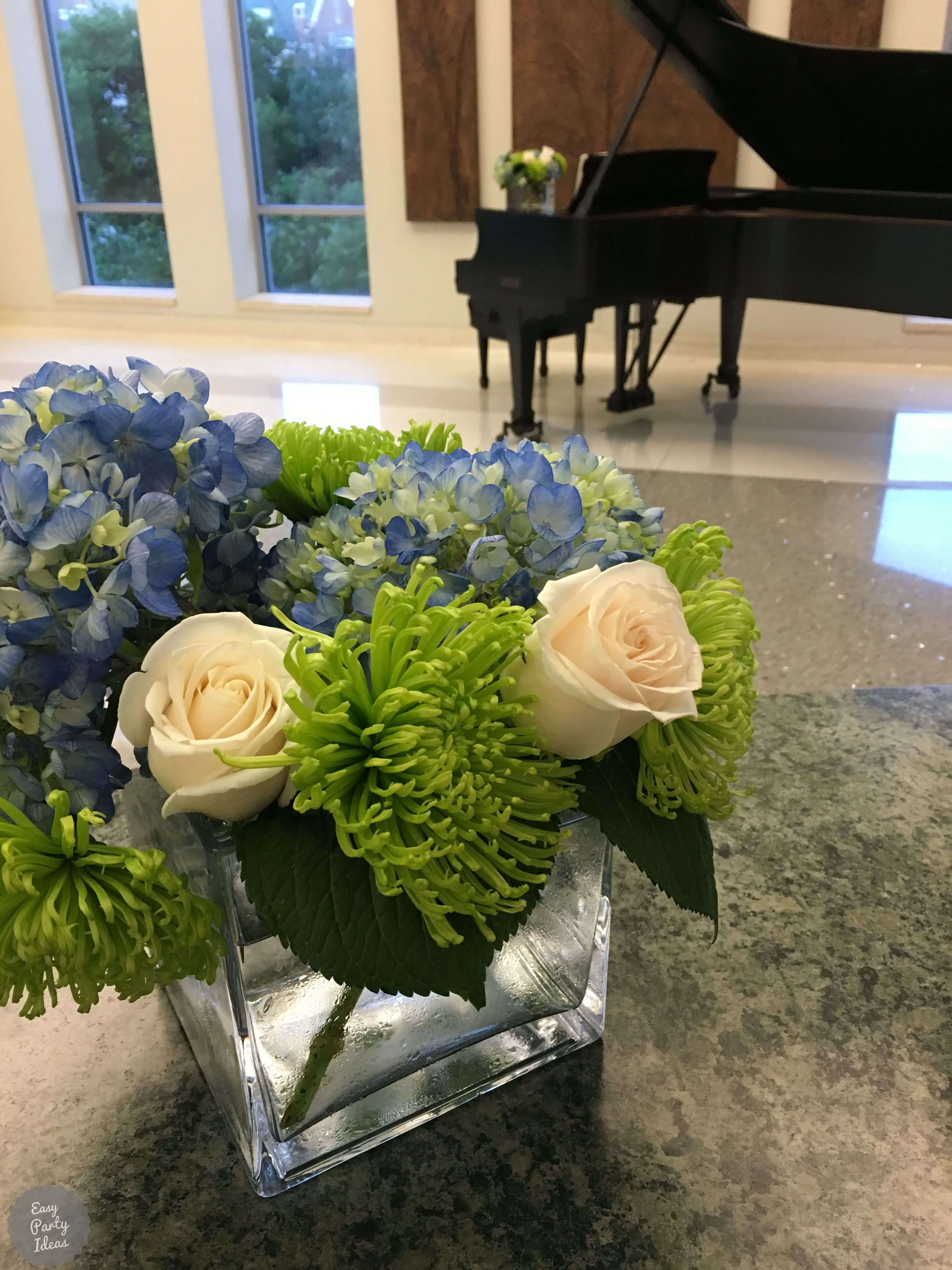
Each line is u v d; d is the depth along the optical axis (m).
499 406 5.07
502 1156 0.67
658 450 4.24
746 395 5.16
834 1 5.11
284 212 6.80
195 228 6.72
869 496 3.70
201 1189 0.65
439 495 0.52
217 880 0.54
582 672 0.45
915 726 1.20
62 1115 0.71
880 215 4.20
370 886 0.50
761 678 2.53
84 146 7.00
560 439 4.41
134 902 0.44
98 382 0.54
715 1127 0.69
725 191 4.91
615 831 0.55
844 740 1.17
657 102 5.60
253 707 0.45
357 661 0.45
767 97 3.90
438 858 0.47
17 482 0.44
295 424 0.71
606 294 3.99
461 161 6.02
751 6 5.27
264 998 0.58
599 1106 0.71
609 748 0.54
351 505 0.67
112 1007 0.81
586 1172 0.66
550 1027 0.74
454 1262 0.61
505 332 4.30
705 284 4.08
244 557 0.60
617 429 4.55
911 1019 0.79
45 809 0.49
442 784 0.43
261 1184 0.64
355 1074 0.64
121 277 7.39
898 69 3.46
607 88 5.65
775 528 3.42
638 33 5.45
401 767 0.43
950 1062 0.75
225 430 0.55
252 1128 0.62
